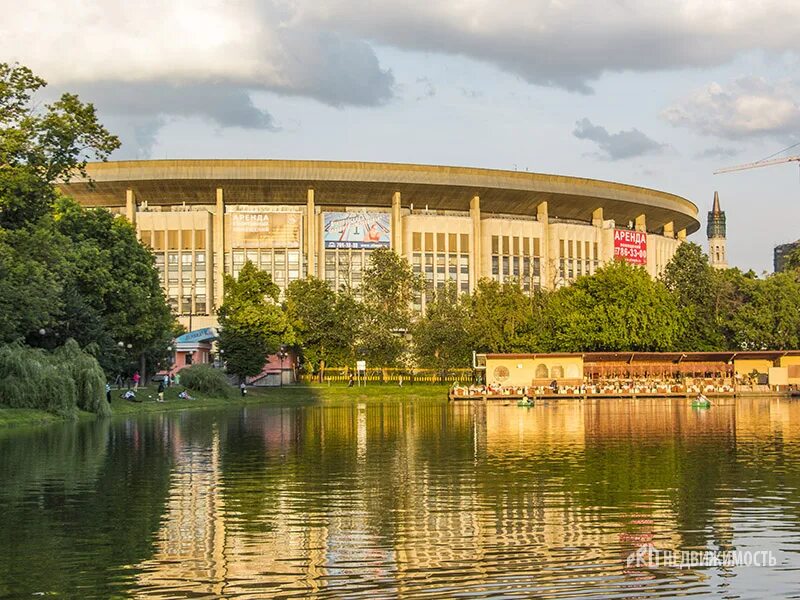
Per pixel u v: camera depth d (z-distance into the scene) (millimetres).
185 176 150125
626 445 41125
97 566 18703
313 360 127812
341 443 43281
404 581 17594
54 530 21984
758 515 23484
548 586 17234
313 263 156000
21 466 33906
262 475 31391
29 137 56219
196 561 19047
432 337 120312
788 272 130125
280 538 21094
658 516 23406
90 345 65438
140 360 98438
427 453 38281
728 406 78875
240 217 157375
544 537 21078
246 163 150625
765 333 117812
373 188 156875
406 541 20766
